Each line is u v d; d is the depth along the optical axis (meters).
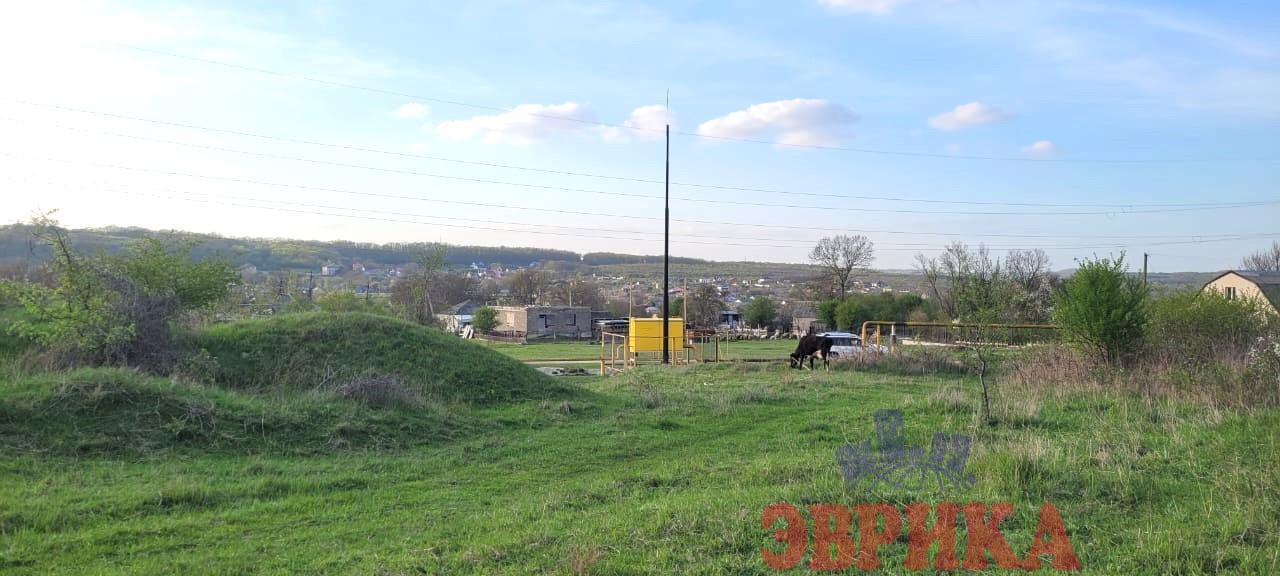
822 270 74.75
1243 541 5.92
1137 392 14.27
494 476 9.98
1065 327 18.59
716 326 65.75
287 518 7.73
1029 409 12.39
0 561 6.22
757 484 8.45
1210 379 13.34
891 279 100.12
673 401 16.08
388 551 6.52
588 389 17.23
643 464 10.70
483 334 67.06
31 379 11.20
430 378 15.45
